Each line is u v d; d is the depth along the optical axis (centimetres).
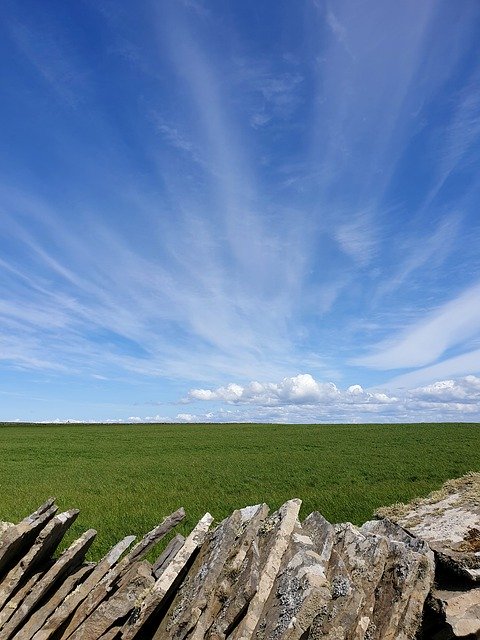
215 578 603
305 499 1919
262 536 689
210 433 6681
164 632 581
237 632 535
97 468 3331
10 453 4466
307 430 6744
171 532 1469
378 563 647
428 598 649
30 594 625
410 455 3572
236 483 2509
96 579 682
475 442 4388
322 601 505
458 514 881
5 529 694
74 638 604
